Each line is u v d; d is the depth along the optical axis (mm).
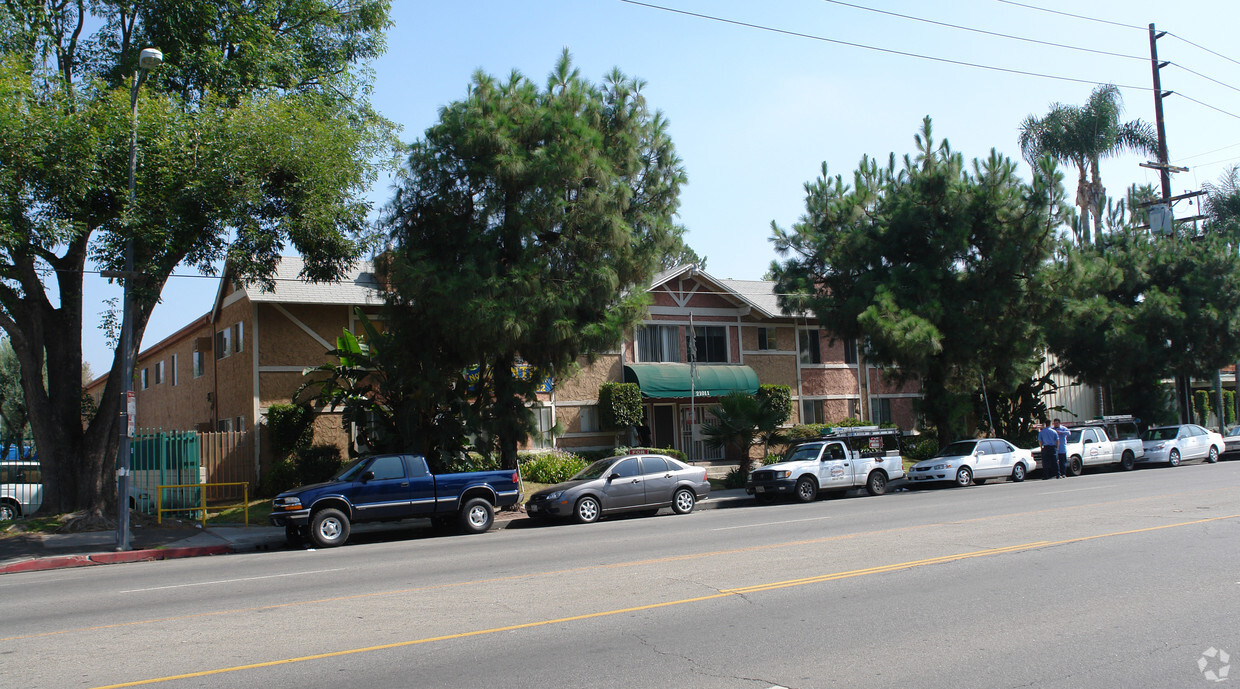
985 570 9922
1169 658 6238
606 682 5914
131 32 18781
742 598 8711
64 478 19047
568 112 20375
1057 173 25484
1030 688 5625
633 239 20859
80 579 12750
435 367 20562
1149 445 30609
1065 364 34562
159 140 16188
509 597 9141
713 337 33094
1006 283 25938
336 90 20141
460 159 20344
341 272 19625
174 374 35969
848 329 26906
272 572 12383
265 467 25234
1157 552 10766
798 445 24844
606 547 13438
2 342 42281
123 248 17078
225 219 16391
